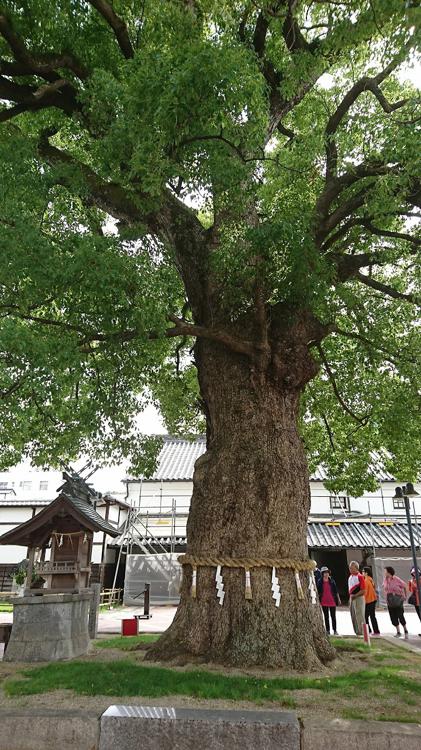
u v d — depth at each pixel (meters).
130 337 7.45
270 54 9.75
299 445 8.38
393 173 7.85
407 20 5.50
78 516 10.70
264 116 7.16
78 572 10.59
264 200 9.54
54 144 12.05
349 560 24.70
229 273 8.13
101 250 6.70
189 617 7.44
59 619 7.98
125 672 6.36
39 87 9.09
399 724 4.59
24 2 8.50
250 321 8.59
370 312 11.14
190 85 6.25
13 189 7.07
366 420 13.47
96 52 9.41
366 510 27.59
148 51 7.70
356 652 8.91
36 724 4.71
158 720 4.57
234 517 7.64
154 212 9.04
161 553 25.70
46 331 7.93
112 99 7.09
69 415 10.06
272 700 5.34
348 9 6.50
